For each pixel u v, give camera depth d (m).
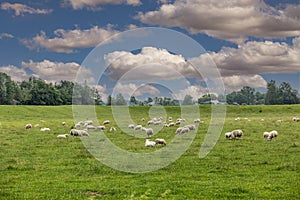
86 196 16.94
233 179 20.36
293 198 16.33
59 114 107.38
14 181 20.19
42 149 32.41
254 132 45.50
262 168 23.52
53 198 16.55
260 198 16.41
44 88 169.50
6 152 30.72
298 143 34.78
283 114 102.56
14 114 99.44
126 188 18.38
